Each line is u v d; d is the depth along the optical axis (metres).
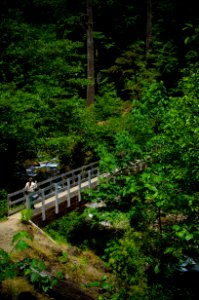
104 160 10.10
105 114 22.95
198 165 6.20
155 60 34.38
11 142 16.94
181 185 6.32
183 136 6.71
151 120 9.41
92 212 9.85
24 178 21.16
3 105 15.13
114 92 25.14
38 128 17.53
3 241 12.02
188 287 8.45
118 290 7.93
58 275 4.18
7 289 7.15
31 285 7.54
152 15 40.78
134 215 8.43
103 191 10.13
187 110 7.21
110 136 20.30
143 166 16.97
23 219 14.09
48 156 18.70
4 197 16.64
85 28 30.11
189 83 7.50
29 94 17.05
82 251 14.71
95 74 37.91
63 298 8.24
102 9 36.09
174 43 33.19
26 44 18.75
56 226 16.53
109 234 16.42
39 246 12.66
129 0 39.81
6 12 19.91
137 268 8.01
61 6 31.42
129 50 35.25
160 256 7.39
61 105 18.27
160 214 7.97
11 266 3.57
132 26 39.00
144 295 7.45
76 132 20.20
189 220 5.81
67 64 20.66
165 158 7.50
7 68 18.31
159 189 6.06
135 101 9.82
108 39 37.12
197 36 5.44
